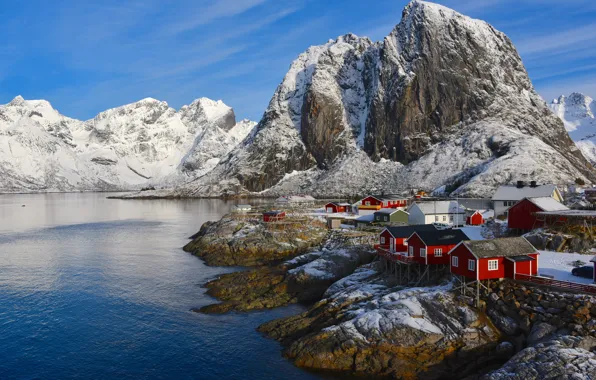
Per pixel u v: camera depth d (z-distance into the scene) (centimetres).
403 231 5662
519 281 4084
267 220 9881
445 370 3541
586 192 9262
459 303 4075
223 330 4647
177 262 7944
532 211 5969
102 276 6900
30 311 5309
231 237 8994
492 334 3791
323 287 5856
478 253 4141
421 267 5081
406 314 3962
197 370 3841
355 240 7594
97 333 4644
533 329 3638
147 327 4775
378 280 5272
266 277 6206
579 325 3456
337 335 3934
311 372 3709
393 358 3656
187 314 5153
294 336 4369
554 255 5006
